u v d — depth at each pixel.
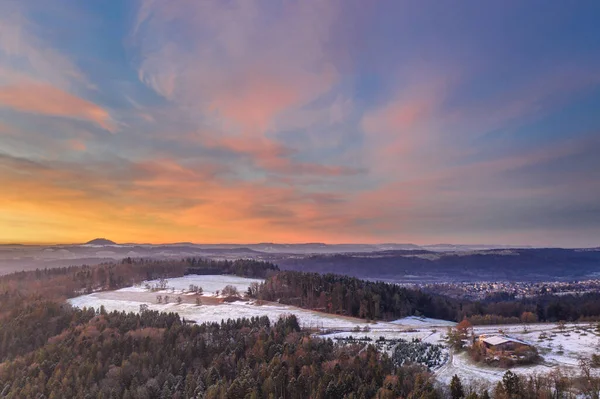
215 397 97.44
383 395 91.75
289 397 101.06
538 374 107.56
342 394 97.06
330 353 123.75
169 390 105.19
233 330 144.75
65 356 122.38
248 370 109.81
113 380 110.56
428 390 94.00
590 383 95.69
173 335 134.62
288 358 115.44
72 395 104.69
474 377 110.56
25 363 121.44
